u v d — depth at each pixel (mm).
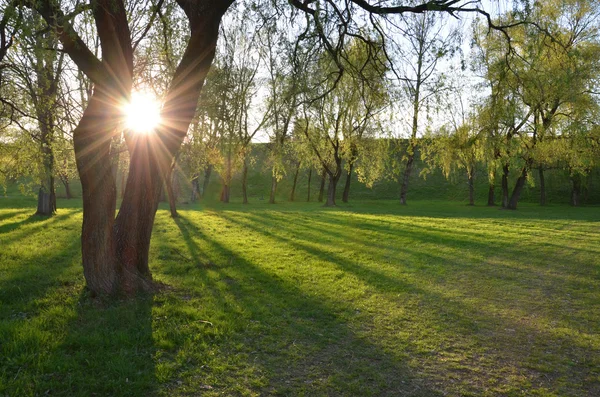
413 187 61094
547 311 8422
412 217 27125
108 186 7598
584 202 50531
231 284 9648
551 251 14977
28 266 10258
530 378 5523
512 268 12320
